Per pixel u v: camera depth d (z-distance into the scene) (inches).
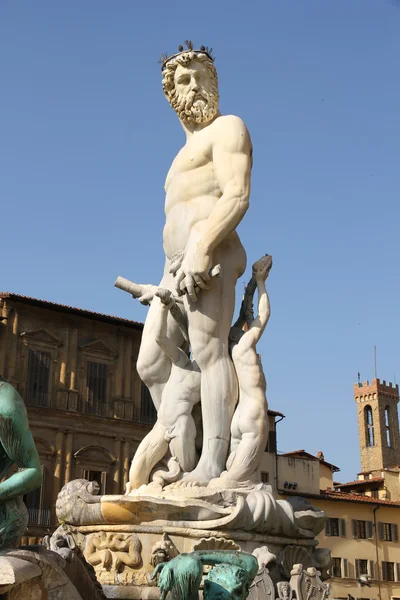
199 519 254.2
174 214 307.1
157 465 288.0
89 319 1813.5
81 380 1769.2
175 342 304.8
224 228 288.7
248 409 283.4
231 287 296.7
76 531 264.2
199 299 291.7
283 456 1846.7
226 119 304.5
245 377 288.0
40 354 1733.5
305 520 272.8
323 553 277.7
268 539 260.7
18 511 131.1
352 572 1755.7
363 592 1753.2
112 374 1815.9
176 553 249.8
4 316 1705.2
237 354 291.3
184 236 303.0
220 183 298.4
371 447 4453.7
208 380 288.2
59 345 1763.0
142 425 1809.8
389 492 2086.6
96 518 257.8
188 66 317.4
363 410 4532.5
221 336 292.2
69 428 1711.4
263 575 229.9
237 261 299.9
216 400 285.9
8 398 133.6
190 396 293.3
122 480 1755.7
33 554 129.0
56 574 133.7
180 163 310.5
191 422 291.0
